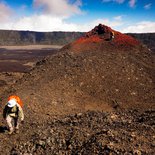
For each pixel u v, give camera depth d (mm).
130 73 24750
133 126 8695
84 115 12570
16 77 46219
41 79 23422
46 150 8203
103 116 11711
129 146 6875
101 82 22891
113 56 27859
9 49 199375
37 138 9141
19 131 10664
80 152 7309
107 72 24391
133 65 26328
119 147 6859
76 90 21328
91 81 22859
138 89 22531
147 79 24203
